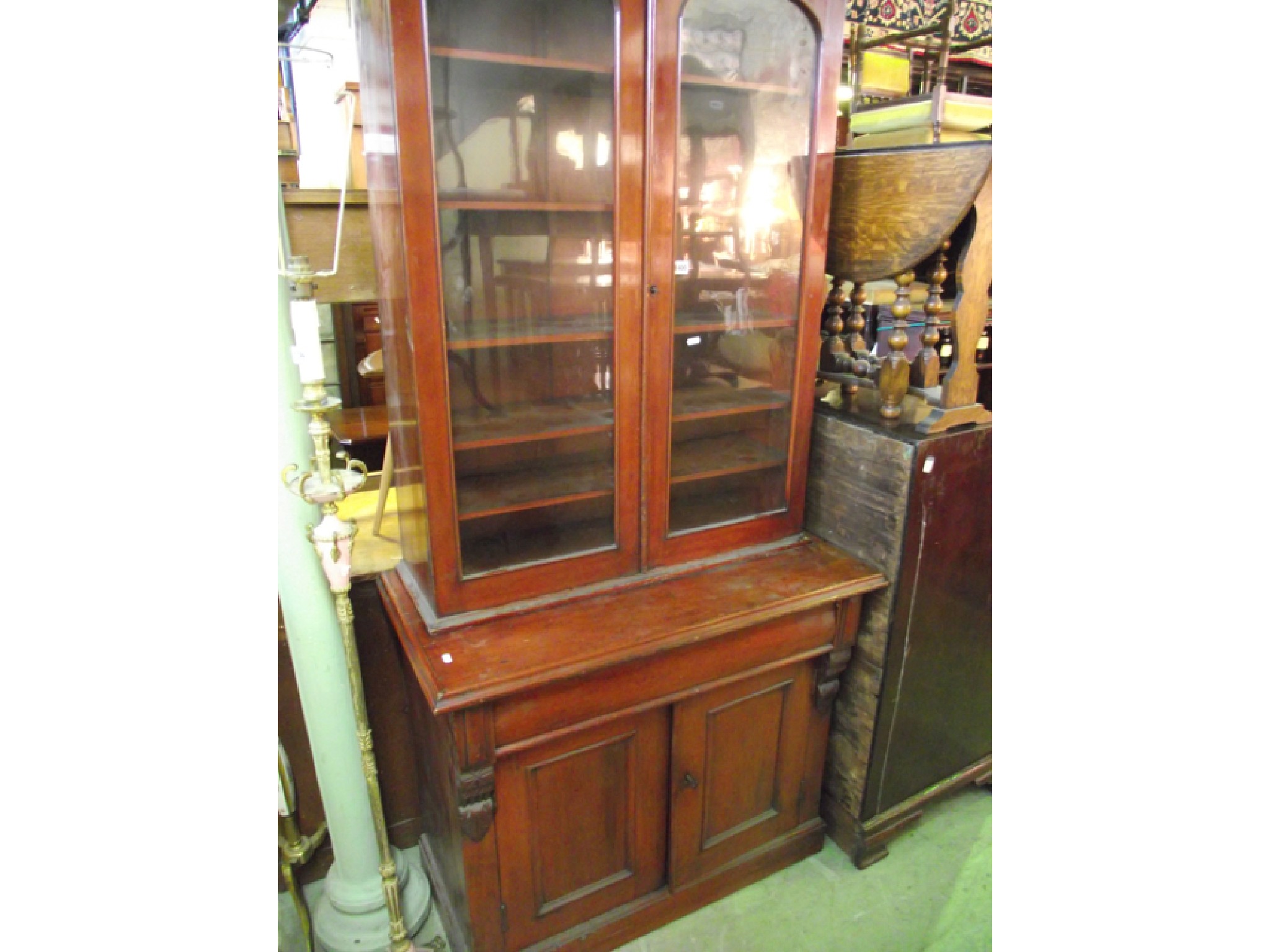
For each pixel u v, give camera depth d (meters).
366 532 1.54
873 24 2.56
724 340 1.34
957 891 1.54
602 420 1.24
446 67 0.98
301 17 1.38
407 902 1.42
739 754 1.42
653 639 1.17
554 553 1.27
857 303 1.52
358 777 1.32
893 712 1.49
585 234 1.14
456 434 1.13
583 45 1.05
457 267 1.06
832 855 1.63
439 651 1.13
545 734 1.16
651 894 1.43
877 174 1.33
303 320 0.96
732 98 1.20
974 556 1.46
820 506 1.53
